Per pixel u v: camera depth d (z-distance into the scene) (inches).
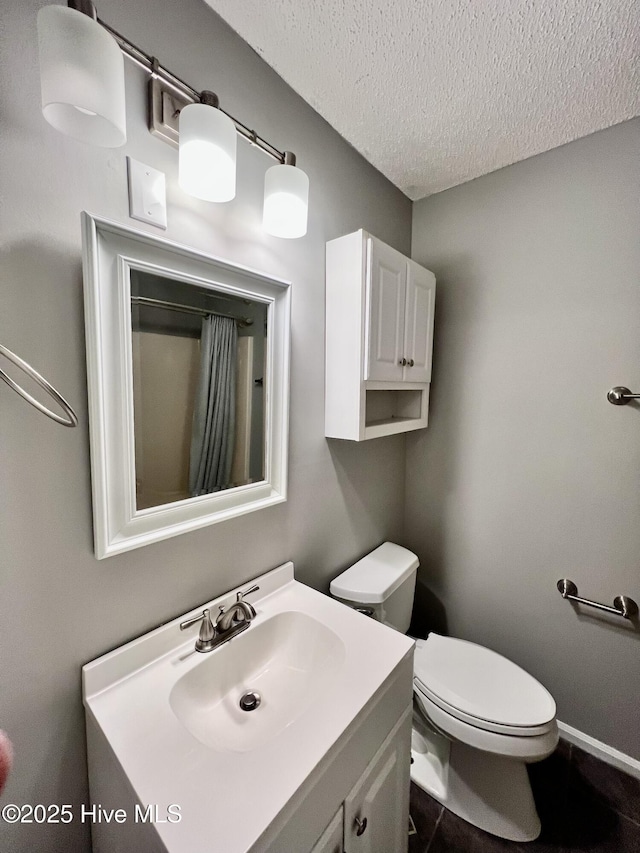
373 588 50.1
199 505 34.7
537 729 38.8
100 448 27.1
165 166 30.5
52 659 26.7
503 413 58.4
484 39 34.7
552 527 54.9
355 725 26.8
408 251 65.8
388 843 33.6
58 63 19.4
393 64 37.8
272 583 43.0
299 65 38.4
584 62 36.8
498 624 61.2
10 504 24.2
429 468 67.8
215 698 32.5
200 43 32.2
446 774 47.2
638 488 47.8
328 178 47.3
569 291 51.3
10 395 23.8
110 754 24.2
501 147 50.9
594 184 48.4
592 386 50.4
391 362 50.8
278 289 39.8
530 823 42.9
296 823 21.8
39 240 24.2
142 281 29.4
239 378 37.7
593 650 52.6
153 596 32.3
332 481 52.7
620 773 50.2
